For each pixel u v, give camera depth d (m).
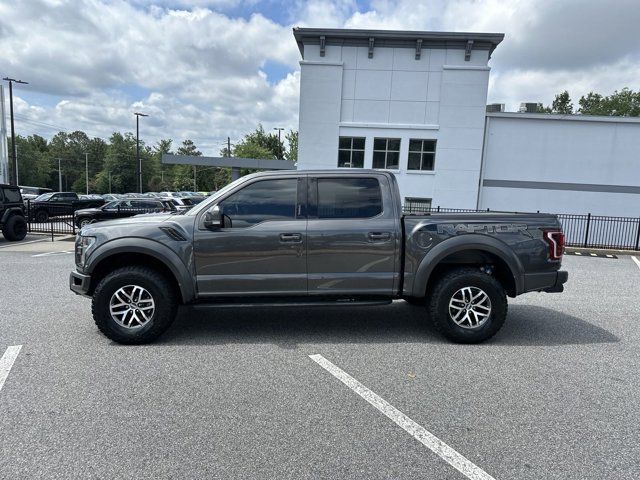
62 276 8.71
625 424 3.17
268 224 4.77
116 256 4.85
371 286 4.88
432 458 2.73
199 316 5.96
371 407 3.39
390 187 4.93
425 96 20.42
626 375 4.07
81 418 3.17
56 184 114.62
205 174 92.69
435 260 4.82
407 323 5.70
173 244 4.66
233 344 4.80
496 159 20.66
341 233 4.78
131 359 4.32
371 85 20.55
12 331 5.17
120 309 4.73
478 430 3.07
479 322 4.91
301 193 4.85
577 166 20.23
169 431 3.01
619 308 6.72
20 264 10.28
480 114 20.19
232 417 3.21
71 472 2.55
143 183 99.19
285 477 2.53
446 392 3.66
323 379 3.90
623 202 20.09
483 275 4.87
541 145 20.34
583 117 19.83
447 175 20.58
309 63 20.45
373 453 2.78
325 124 20.72
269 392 3.62
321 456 2.74
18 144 88.75
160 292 4.70
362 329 5.42
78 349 4.59
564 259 13.56
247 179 4.84
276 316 5.98
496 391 3.70
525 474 2.58
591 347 4.85
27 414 3.21
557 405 3.46
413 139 20.62
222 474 2.55
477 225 4.86
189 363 4.23
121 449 2.79
